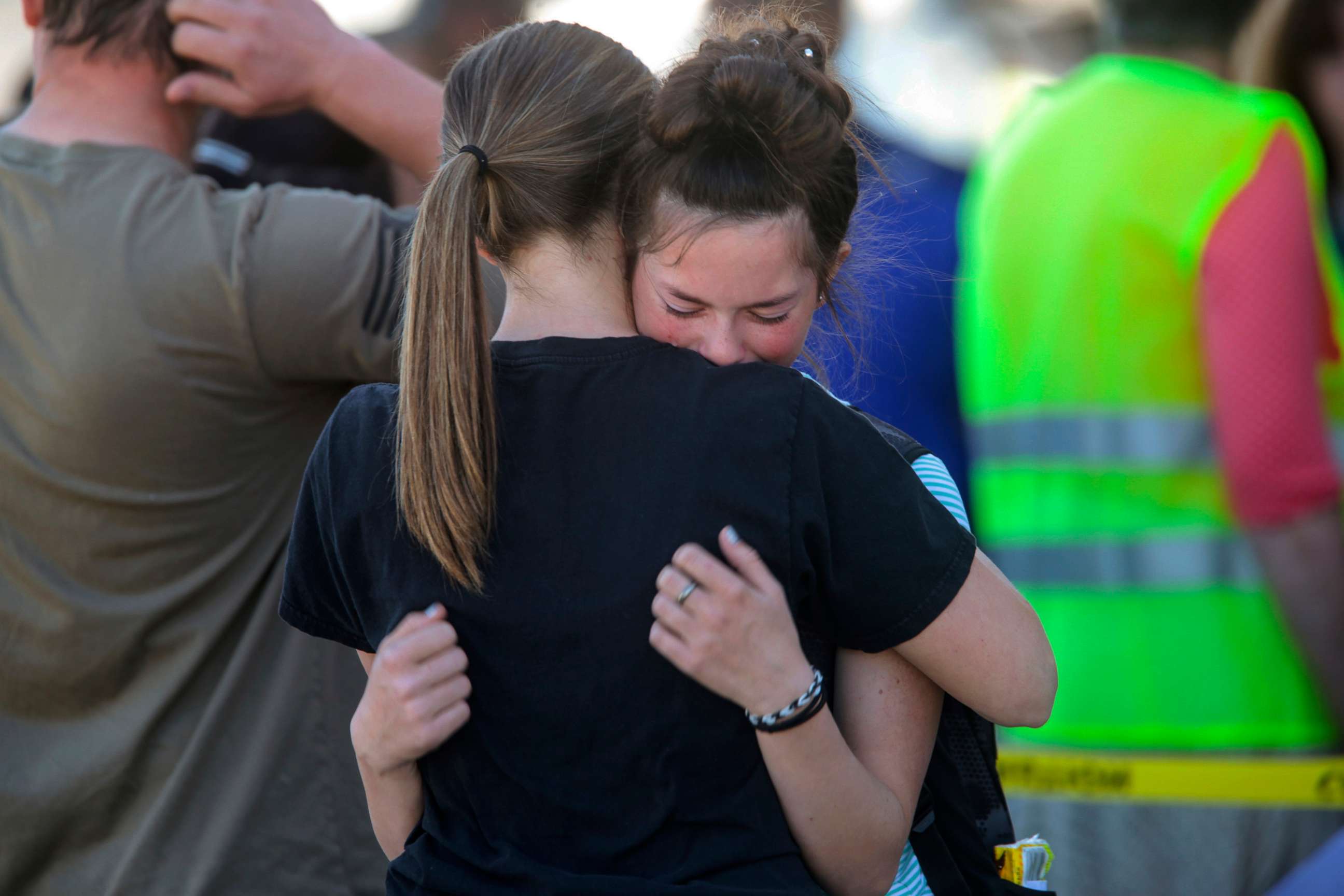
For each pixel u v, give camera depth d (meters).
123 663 7.07
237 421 7.03
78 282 6.82
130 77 7.19
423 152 7.64
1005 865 5.98
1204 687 8.90
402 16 13.28
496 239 5.38
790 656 4.92
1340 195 9.99
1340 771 8.89
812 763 5.01
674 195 5.11
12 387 6.90
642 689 4.96
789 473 4.97
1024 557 9.35
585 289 5.38
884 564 5.02
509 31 5.59
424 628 5.09
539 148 5.28
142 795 7.16
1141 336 8.91
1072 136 9.28
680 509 4.94
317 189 8.12
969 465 10.29
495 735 5.11
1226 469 8.62
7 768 7.14
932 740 5.51
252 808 7.13
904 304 10.26
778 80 5.17
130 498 6.92
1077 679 9.11
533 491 5.05
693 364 5.12
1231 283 8.52
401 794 5.46
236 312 6.82
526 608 5.00
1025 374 9.38
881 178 6.21
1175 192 8.77
